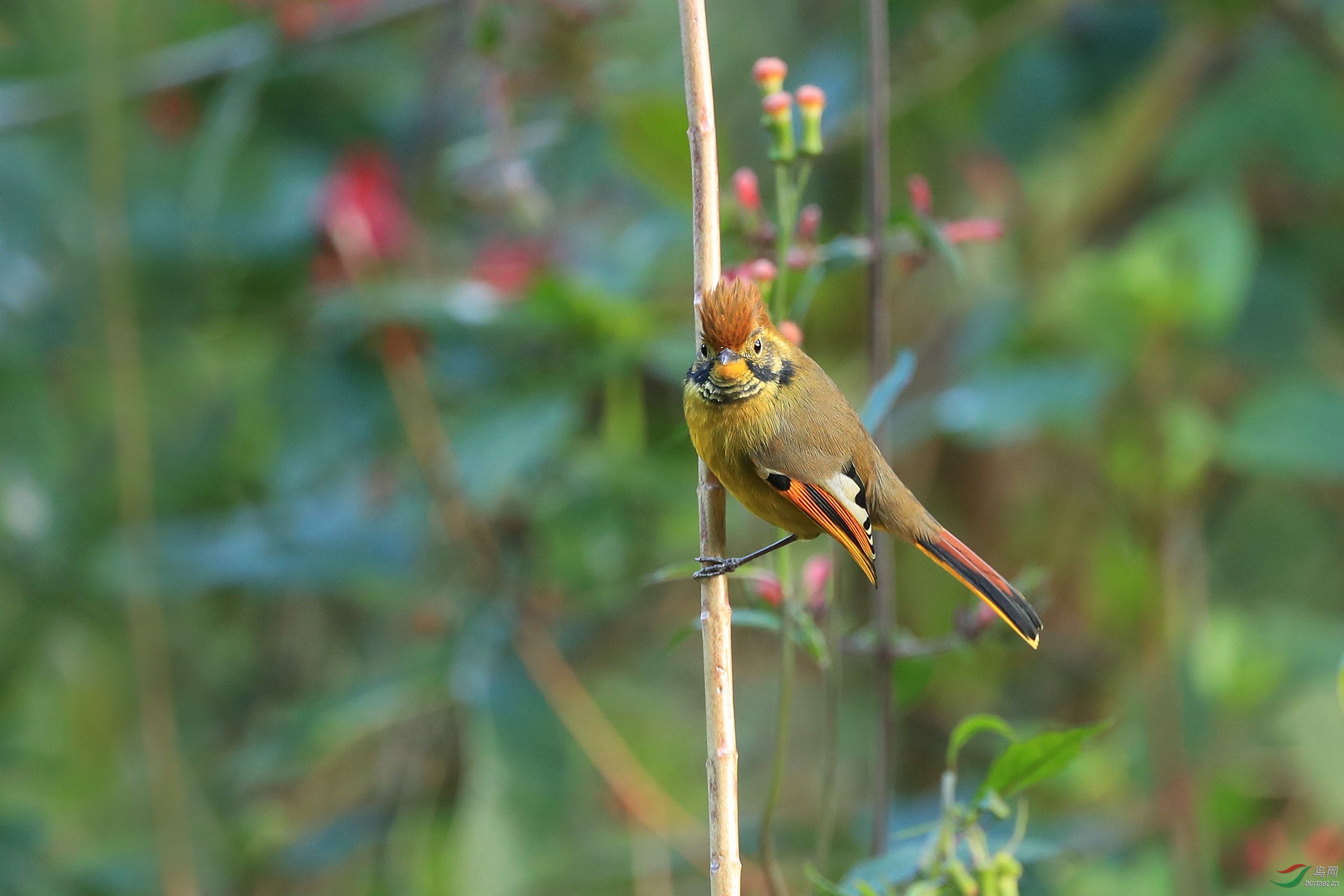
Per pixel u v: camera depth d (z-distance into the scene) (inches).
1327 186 506.0
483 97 417.4
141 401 422.3
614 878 402.9
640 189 450.6
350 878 447.5
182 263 446.3
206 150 409.7
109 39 426.0
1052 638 468.4
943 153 500.4
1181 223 407.5
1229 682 427.8
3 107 433.1
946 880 251.0
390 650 467.5
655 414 406.3
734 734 250.1
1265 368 493.7
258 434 459.5
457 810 417.1
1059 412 402.9
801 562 471.2
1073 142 509.4
